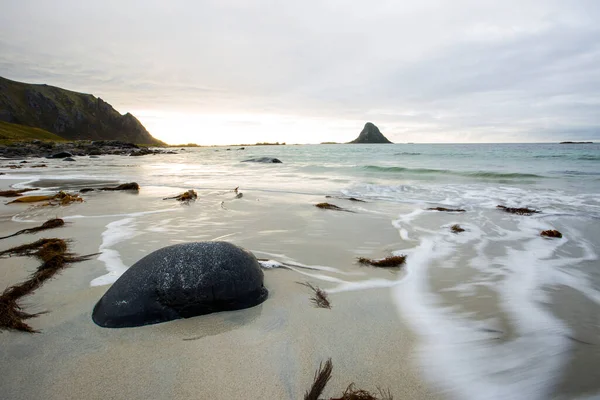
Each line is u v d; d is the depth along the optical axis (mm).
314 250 5316
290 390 2336
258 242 5699
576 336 2992
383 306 3543
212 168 23359
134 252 5012
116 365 2545
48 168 24000
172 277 3256
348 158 31766
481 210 8484
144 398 2242
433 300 3699
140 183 14305
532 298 3736
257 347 2795
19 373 2436
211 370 2510
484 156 28828
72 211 8102
